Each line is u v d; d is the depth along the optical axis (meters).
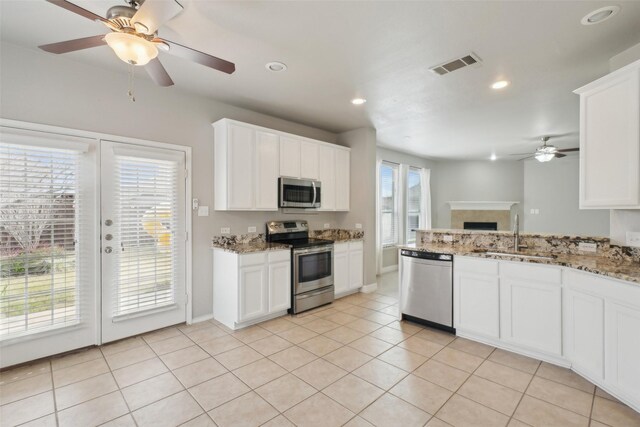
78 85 2.75
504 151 6.81
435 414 1.96
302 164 4.25
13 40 2.41
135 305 3.06
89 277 2.81
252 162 3.68
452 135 5.36
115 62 2.76
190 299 3.45
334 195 4.74
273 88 3.28
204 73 2.92
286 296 3.73
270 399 2.11
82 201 2.77
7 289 2.43
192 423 1.88
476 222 8.05
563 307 2.49
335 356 2.73
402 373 2.45
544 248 3.04
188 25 2.15
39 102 2.57
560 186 7.37
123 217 2.98
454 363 2.61
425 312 3.38
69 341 2.72
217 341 3.02
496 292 2.85
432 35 2.27
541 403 2.06
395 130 5.05
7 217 2.43
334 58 2.62
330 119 4.40
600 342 2.15
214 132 3.64
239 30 2.21
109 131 2.92
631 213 2.50
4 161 2.41
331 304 4.24
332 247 4.29
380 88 3.27
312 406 2.04
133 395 2.15
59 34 2.32
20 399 2.10
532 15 2.02
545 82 3.11
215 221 3.66
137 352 2.78
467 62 2.68
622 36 2.27
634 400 1.92
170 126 3.31
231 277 3.34
